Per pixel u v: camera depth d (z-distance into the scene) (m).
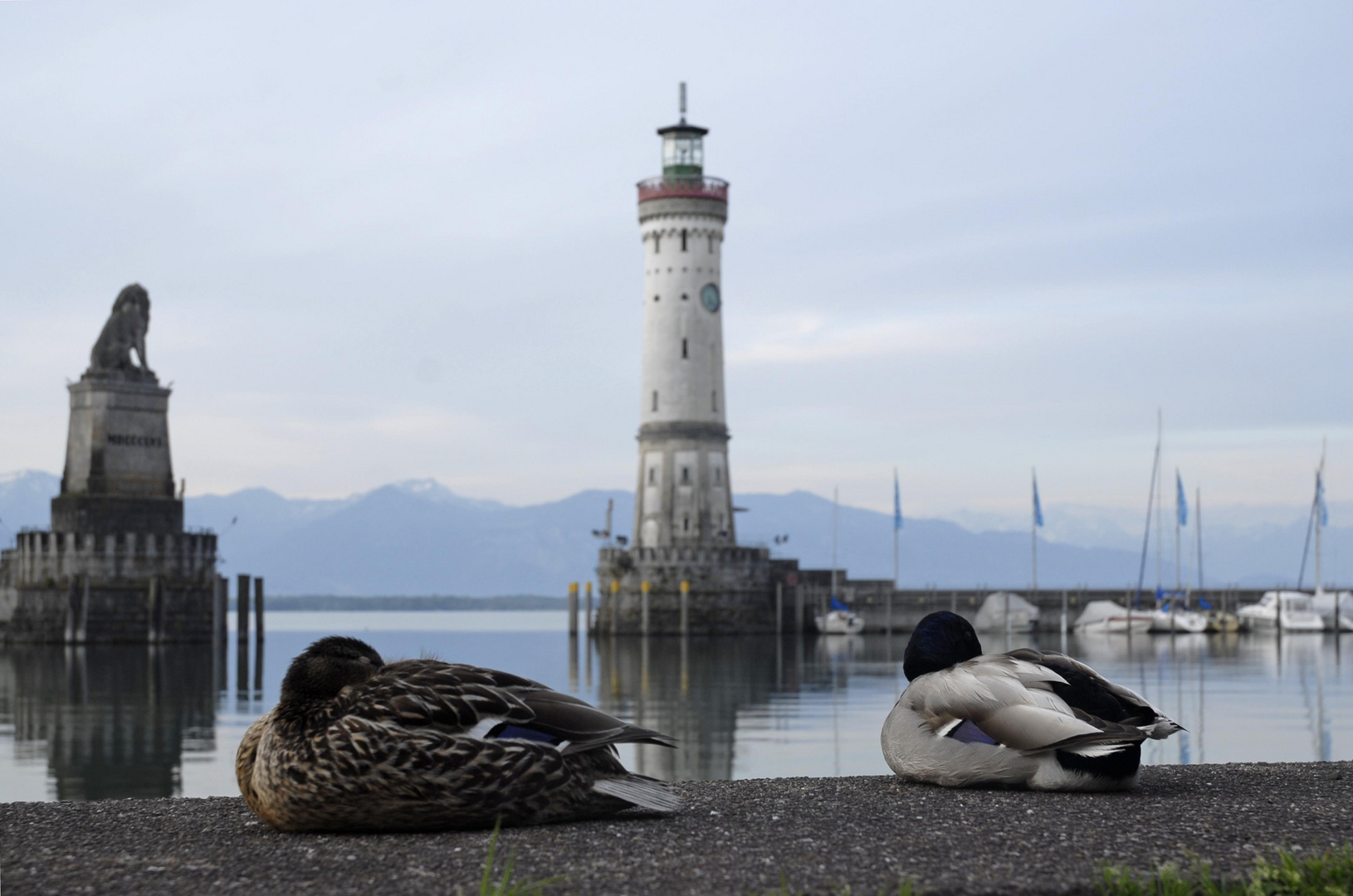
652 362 146.50
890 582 156.38
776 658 112.75
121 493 121.50
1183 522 156.25
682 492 145.38
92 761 53.62
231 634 191.12
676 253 145.38
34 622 120.62
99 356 121.62
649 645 133.38
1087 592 156.50
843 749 52.09
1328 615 148.75
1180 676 86.38
